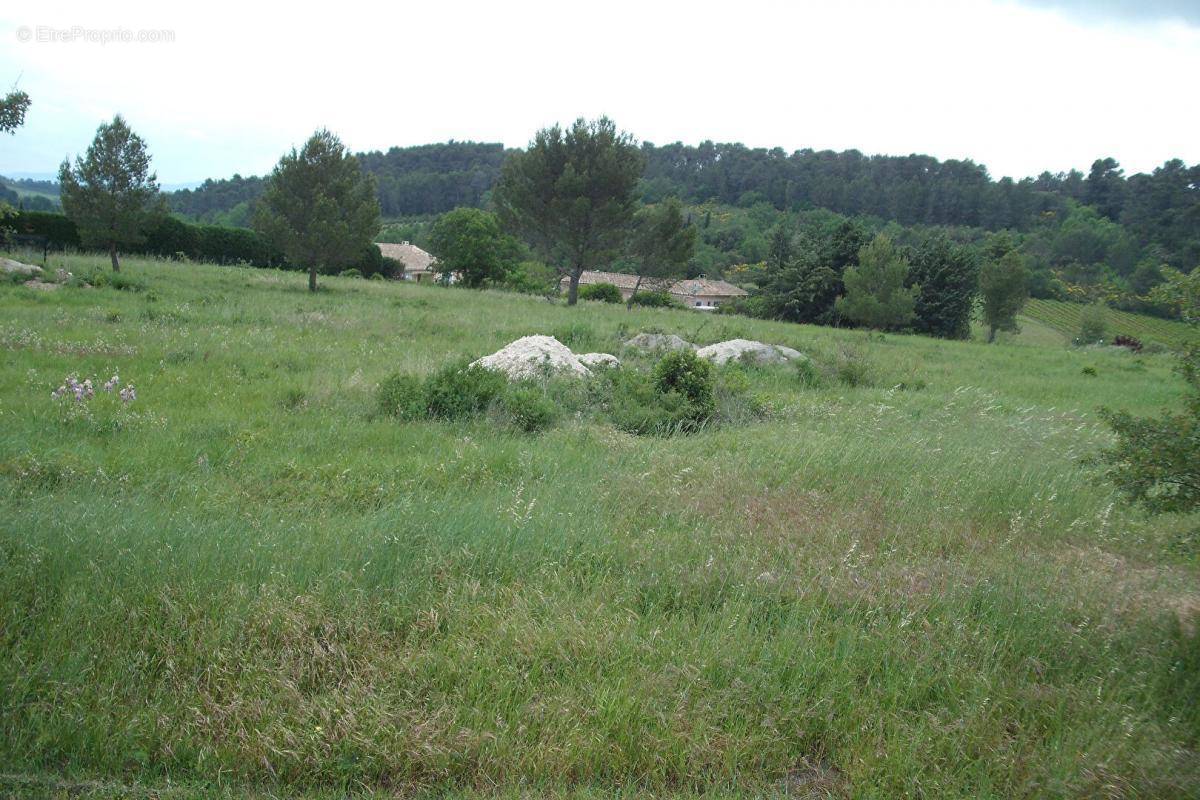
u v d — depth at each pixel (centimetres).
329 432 775
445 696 352
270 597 399
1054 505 652
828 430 919
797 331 2500
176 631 380
